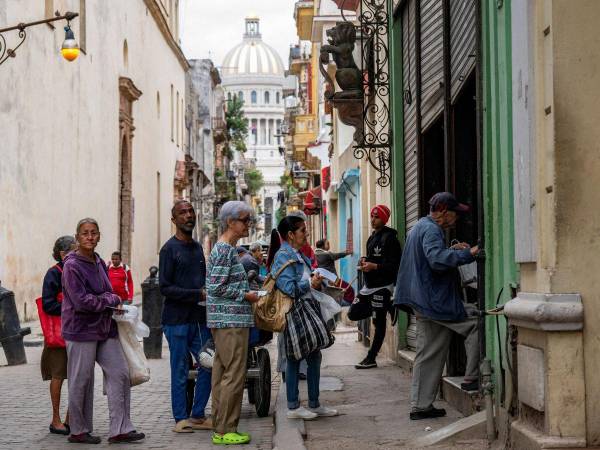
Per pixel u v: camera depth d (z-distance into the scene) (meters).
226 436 8.78
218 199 87.19
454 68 10.16
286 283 9.11
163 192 51.03
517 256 6.93
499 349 7.61
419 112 12.40
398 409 9.85
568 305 6.15
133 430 8.93
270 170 187.12
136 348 9.05
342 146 28.20
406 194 13.93
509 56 7.36
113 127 36.66
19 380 13.68
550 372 6.23
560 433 6.21
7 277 22.64
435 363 8.98
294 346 9.34
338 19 32.75
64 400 11.55
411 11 13.09
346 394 11.40
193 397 10.44
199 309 9.43
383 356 15.94
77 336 8.77
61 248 9.52
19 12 23.88
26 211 24.36
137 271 42.78
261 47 199.62
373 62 15.16
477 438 7.80
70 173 29.44
